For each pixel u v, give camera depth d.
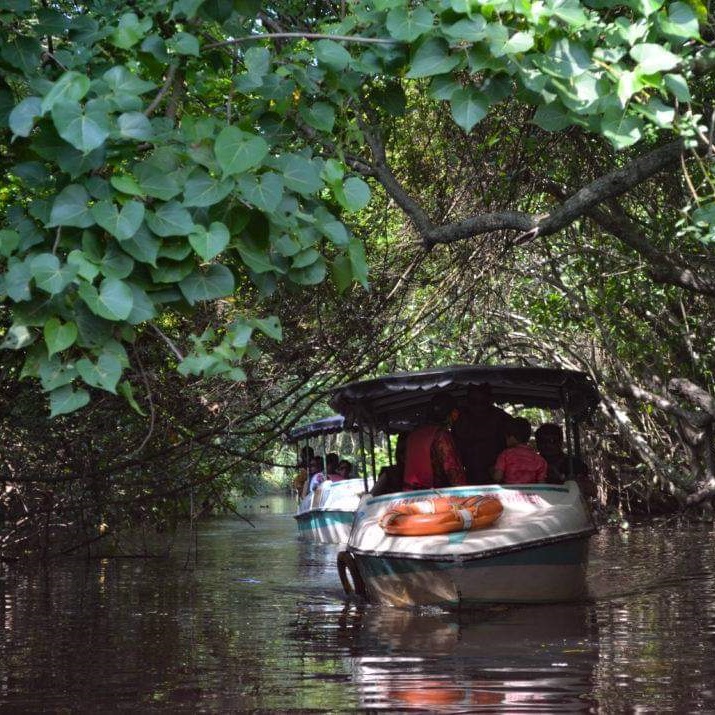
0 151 6.88
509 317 28.34
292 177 5.95
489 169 15.05
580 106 6.27
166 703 7.15
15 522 19.20
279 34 6.35
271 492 75.81
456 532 12.41
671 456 32.12
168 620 11.64
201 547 23.66
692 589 14.02
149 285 5.77
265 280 6.27
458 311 21.36
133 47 6.41
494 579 12.09
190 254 5.77
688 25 6.11
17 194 9.98
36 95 6.03
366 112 11.52
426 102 15.36
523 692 7.29
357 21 6.61
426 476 13.63
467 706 6.87
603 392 30.27
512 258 21.36
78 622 11.52
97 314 5.42
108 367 5.50
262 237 5.98
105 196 5.57
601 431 33.25
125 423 15.60
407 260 16.78
